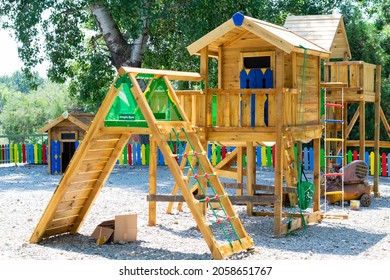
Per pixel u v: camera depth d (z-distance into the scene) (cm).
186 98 1243
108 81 2730
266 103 1252
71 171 1054
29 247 1038
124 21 2377
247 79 1328
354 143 1859
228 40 1349
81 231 1189
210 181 1055
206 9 2402
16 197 1664
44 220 1070
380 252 1021
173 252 1013
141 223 1286
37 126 5781
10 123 5756
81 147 1048
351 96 1694
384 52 3075
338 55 1964
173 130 1041
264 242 1105
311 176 2183
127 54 2641
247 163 1384
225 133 1214
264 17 2517
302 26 1802
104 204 1539
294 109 1243
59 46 2583
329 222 1333
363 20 3038
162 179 2152
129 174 2330
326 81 1717
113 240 1084
